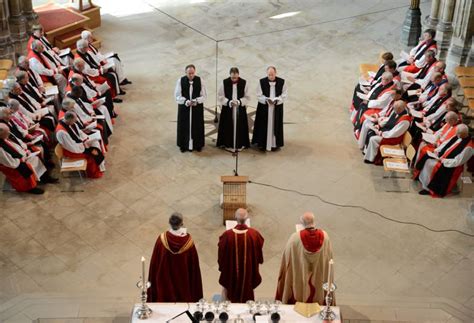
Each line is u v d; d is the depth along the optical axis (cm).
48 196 1727
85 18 2339
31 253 1566
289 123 2016
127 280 1505
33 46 1944
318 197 1748
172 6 2592
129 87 2144
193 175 1811
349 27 2491
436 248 1609
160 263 1270
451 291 1499
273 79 1830
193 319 1125
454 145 1709
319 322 1134
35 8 2373
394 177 1819
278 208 1706
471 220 1688
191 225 1652
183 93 1823
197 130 1861
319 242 1237
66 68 1998
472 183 1808
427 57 1981
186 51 2330
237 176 1627
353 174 1830
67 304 1423
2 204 1697
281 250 1592
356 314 1417
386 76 1875
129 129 1973
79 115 1809
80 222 1653
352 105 2039
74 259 1553
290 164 1861
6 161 1667
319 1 2647
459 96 2122
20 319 1382
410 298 1474
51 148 1869
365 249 1599
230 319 1133
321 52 2345
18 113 1762
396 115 1800
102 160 1784
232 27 2473
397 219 1688
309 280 1266
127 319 1385
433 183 1748
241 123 1869
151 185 1772
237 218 1284
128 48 2338
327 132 1984
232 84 1823
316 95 2136
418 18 2352
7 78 2073
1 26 2117
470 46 2136
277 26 2484
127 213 1683
